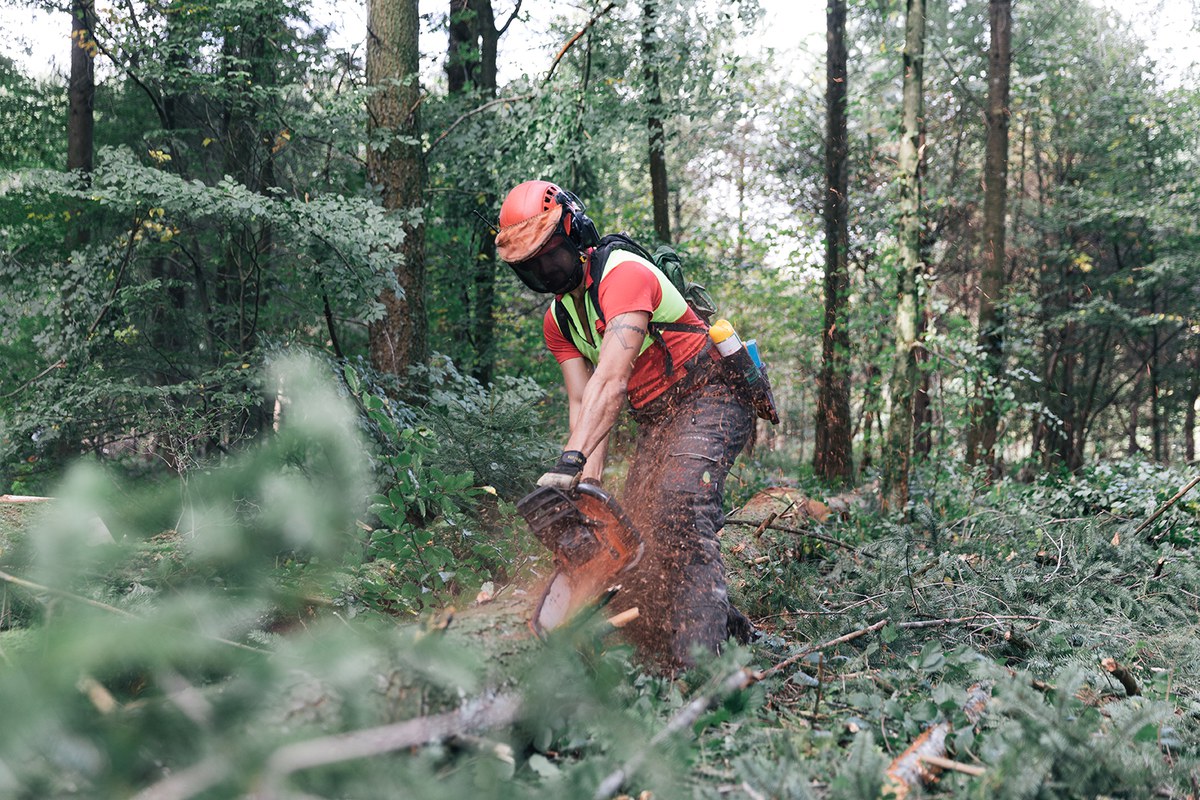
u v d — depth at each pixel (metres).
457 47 10.23
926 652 2.42
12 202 8.02
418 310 6.65
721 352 2.63
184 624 1.47
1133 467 6.66
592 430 2.24
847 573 3.94
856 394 15.24
